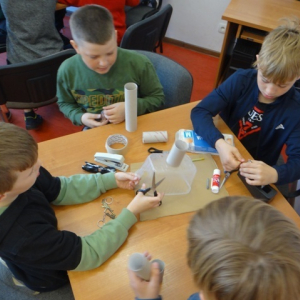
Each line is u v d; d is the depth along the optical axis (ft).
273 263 1.29
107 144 3.53
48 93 6.09
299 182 4.87
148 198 2.94
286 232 1.39
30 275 2.89
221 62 8.13
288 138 3.88
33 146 2.36
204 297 1.55
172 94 4.88
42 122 7.86
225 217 1.49
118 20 7.52
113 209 3.01
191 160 3.45
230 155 3.32
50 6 6.48
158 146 3.66
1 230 2.27
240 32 7.18
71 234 2.63
